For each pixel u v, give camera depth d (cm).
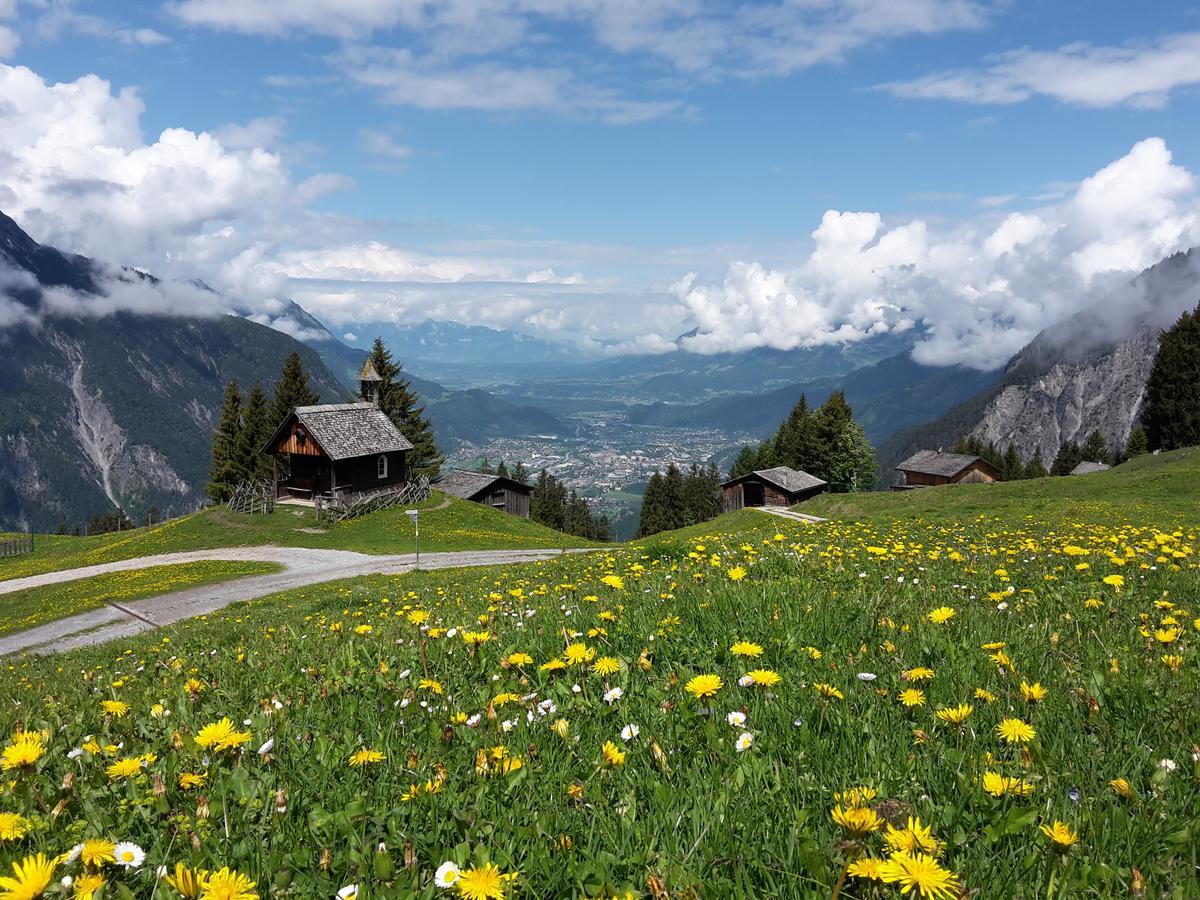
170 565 4781
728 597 712
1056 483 6191
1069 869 256
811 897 257
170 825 344
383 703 522
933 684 461
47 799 391
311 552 5119
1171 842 279
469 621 889
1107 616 682
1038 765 338
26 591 4406
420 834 322
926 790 337
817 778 351
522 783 364
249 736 423
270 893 284
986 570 1012
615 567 1507
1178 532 1745
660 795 336
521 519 7206
